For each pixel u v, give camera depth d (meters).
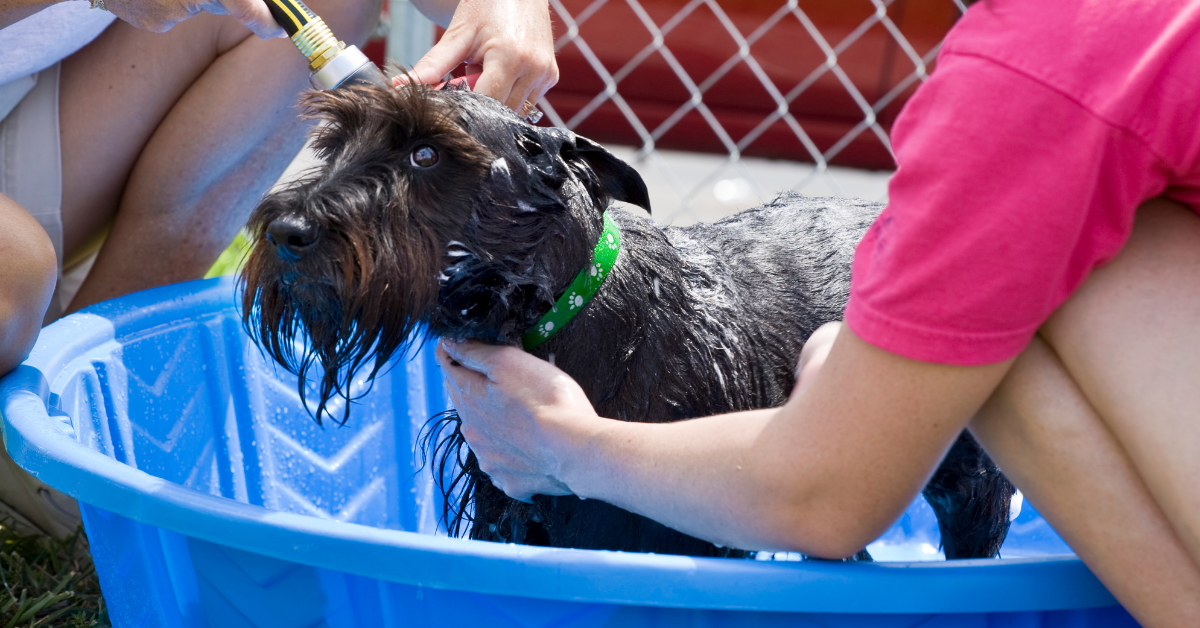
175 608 2.21
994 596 1.77
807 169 7.96
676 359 2.59
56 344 2.86
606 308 2.52
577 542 2.63
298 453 3.63
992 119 1.57
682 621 1.86
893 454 1.71
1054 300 1.67
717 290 2.81
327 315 2.34
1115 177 1.59
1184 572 1.73
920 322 1.63
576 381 2.49
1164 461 1.66
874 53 7.57
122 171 3.79
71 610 2.86
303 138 4.04
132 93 3.61
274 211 2.23
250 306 2.41
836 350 1.75
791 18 7.51
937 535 3.95
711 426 1.90
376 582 1.94
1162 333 1.66
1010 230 1.58
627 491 1.99
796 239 3.14
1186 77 1.55
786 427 1.77
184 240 3.96
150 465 3.14
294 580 1.97
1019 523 3.79
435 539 1.82
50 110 3.53
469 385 2.35
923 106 1.68
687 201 6.41
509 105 2.95
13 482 3.15
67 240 3.86
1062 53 1.56
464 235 2.32
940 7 7.39
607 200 2.61
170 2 2.74
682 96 7.70
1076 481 1.78
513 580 1.77
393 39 4.54
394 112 2.30
